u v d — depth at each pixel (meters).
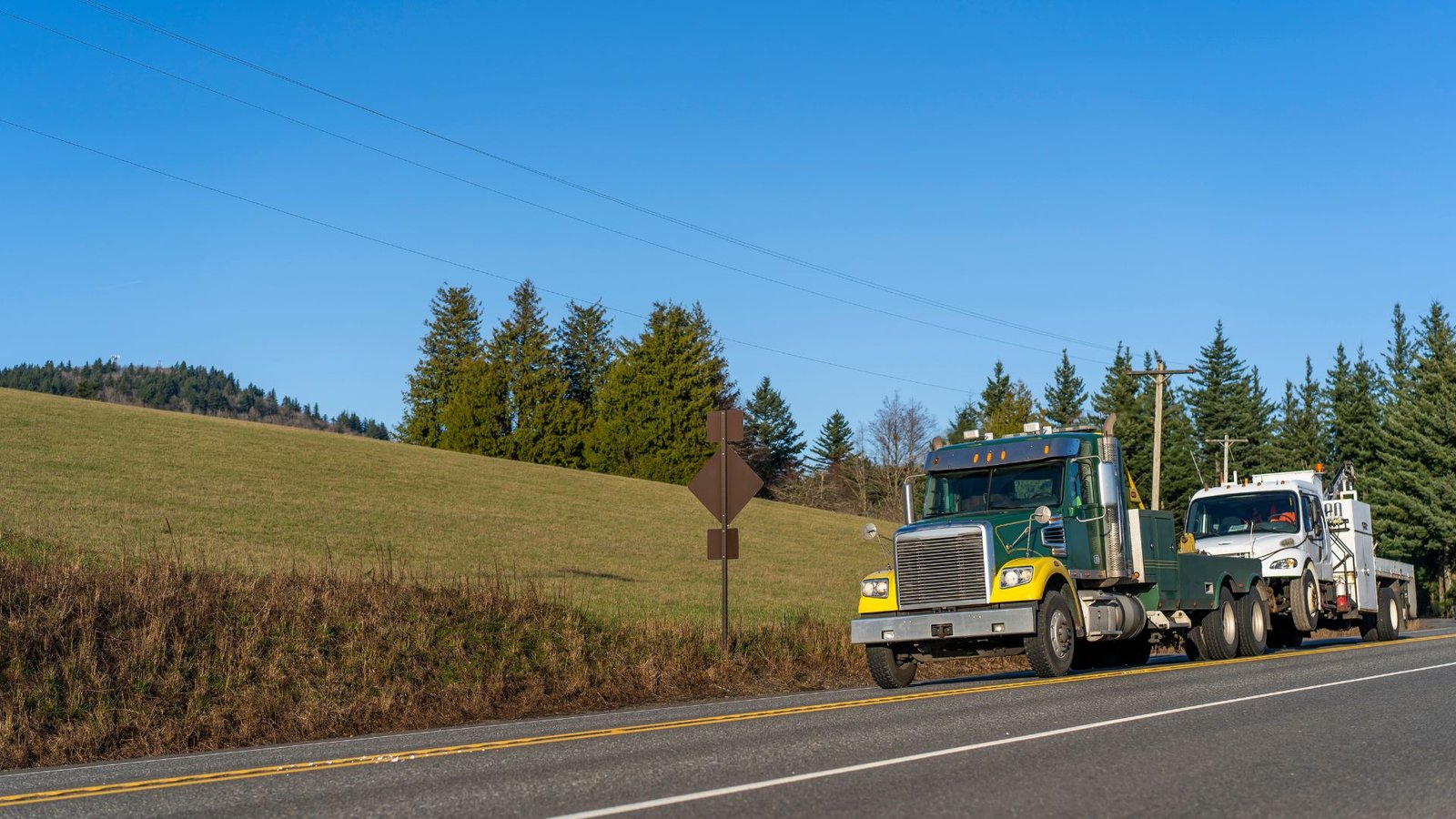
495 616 18.09
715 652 18.47
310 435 61.12
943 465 18.31
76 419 48.44
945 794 7.38
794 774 8.23
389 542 32.38
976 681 17.19
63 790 8.93
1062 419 107.19
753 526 54.59
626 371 82.00
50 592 14.86
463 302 102.25
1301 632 24.02
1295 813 6.78
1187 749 9.05
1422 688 13.50
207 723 13.06
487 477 55.91
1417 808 6.90
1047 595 16.05
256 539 29.05
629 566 34.84
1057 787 7.54
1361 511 26.45
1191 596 19.59
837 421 133.38
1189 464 90.62
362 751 10.78
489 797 7.67
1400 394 72.75
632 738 10.82
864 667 19.25
